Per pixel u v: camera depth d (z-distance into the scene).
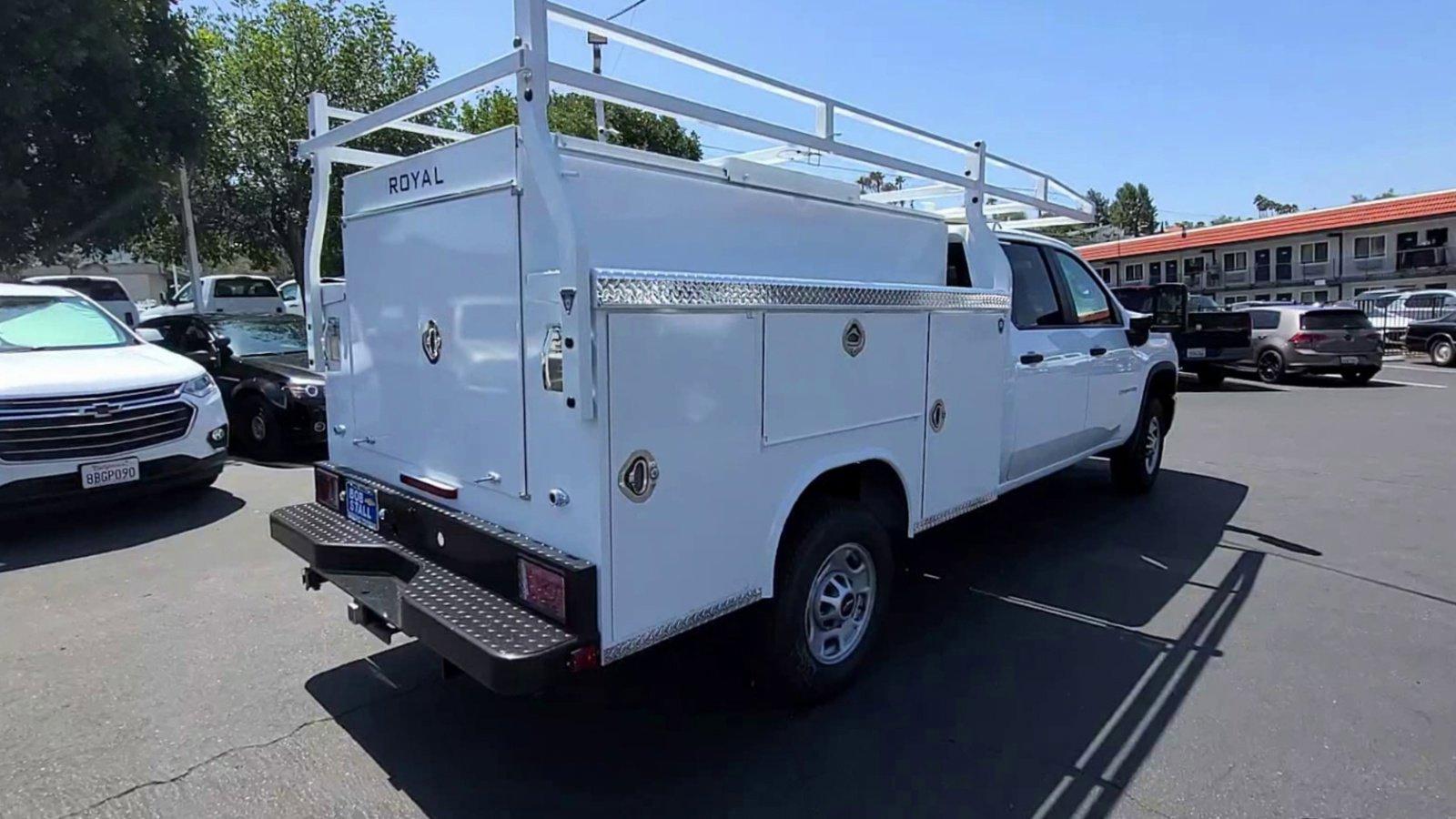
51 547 5.44
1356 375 16.31
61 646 3.93
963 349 4.01
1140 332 6.16
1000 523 6.08
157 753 3.04
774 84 3.35
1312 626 4.18
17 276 13.77
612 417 2.43
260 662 3.78
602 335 2.38
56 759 2.99
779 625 3.14
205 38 17.05
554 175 2.36
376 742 3.12
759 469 2.91
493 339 2.78
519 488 2.74
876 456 3.47
